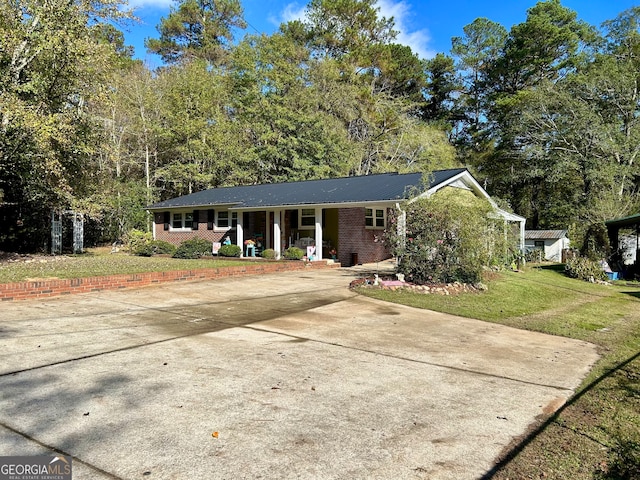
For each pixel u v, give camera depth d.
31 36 13.89
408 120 33.09
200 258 17.69
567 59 36.09
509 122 34.72
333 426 3.38
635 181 30.27
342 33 36.78
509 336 6.91
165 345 5.45
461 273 11.41
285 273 13.76
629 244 23.70
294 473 2.71
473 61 43.03
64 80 15.45
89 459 2.81
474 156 38.81
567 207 30.78
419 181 14.49
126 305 7.98
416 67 39.56
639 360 5.79
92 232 25.09
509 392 4.31
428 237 10.95
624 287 16.75
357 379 4.47
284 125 27.94
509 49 40.28
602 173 27.72
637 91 30.91
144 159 28.55
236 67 30.16
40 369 4.44
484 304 9.77
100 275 10.40
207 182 28.39
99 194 19.81
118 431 3.18
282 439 3.14
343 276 13.06
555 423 3.62
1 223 18.98
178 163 27.53
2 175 16.56
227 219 20.52
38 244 20.45
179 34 38.91
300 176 27.77
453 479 2.72
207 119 28.64
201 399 3.80
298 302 8.77
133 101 26.95
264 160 28.83
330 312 7.94
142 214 25.70
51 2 14.13
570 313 9.88
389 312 8.20
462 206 10.98
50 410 3.50
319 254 16.56
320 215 16.55
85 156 18.28
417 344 6.04
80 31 14.95
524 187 35.53
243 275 12.78
